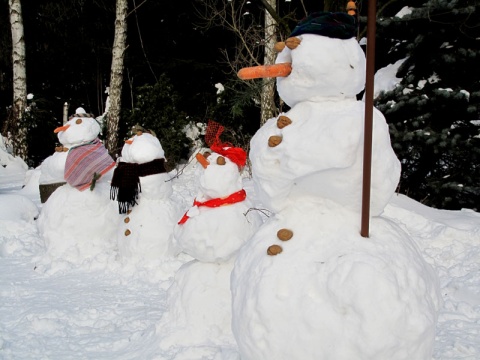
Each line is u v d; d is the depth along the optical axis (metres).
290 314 2.46
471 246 6.49
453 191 9.22
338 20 2.72
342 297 2.39
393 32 9.62
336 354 2.36
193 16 14.95
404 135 8.85
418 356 2.46
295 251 2.63
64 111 17.56
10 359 3.85
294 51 2.74
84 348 4.05
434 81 9.09
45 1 17.91
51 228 6.56
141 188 5.79
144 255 5.89
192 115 14.42
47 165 6.89
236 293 2.77
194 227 3.85
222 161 3.87
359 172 2.66
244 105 12.67
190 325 3.89
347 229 2.68
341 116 2.65
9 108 19.44
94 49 18.19
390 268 2.49
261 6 12.30
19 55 16.61
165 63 14.63
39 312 4.70
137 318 4.62
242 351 2.67
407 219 7.29
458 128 9.06
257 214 4.14
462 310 4.82
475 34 8.87
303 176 2.64
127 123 13.99
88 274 5.96
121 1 13.88
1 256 6.71
